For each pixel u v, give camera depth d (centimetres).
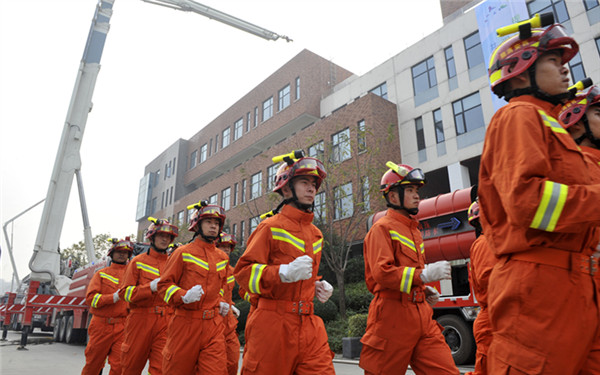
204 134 4547
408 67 2602
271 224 349
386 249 383
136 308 562
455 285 866
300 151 362
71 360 1079
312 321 338
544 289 177
